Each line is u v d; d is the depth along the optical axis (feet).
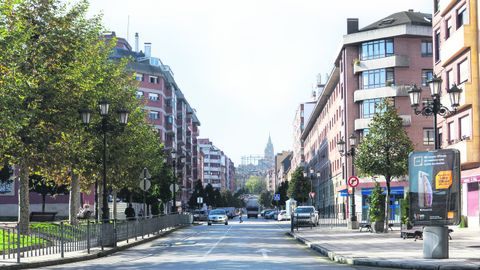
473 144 115.65
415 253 61.00
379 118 117.91
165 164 202.08
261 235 119.65
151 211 191.52
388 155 115.65
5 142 75.82
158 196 194.59
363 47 217.15
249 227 170.50
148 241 101.30
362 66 215.10
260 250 75.77
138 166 139.13
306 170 414.82
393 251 64.49
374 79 213.25
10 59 69.21
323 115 313.73
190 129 428.15
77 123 89.45
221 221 201.36
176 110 361.51
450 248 66.54
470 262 49.19
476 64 116.88
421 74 210.38
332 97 268.62
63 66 86.53
